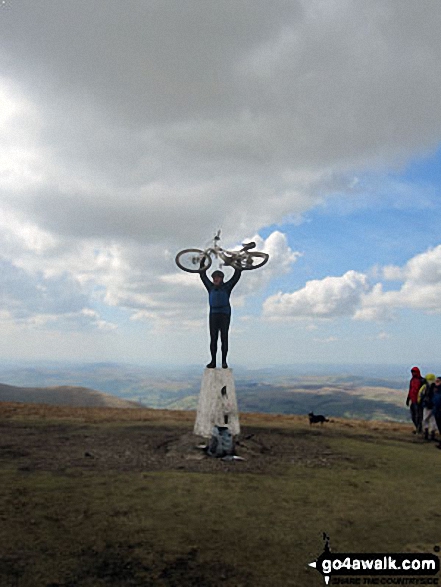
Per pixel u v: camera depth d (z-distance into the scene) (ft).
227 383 38.88
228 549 16.79
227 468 29.63
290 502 22.77
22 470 26.94
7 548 16.03
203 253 40.78
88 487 23.73
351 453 36.50
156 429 44.60
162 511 20.49
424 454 37.55
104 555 15.84
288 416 62.90
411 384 50.14
